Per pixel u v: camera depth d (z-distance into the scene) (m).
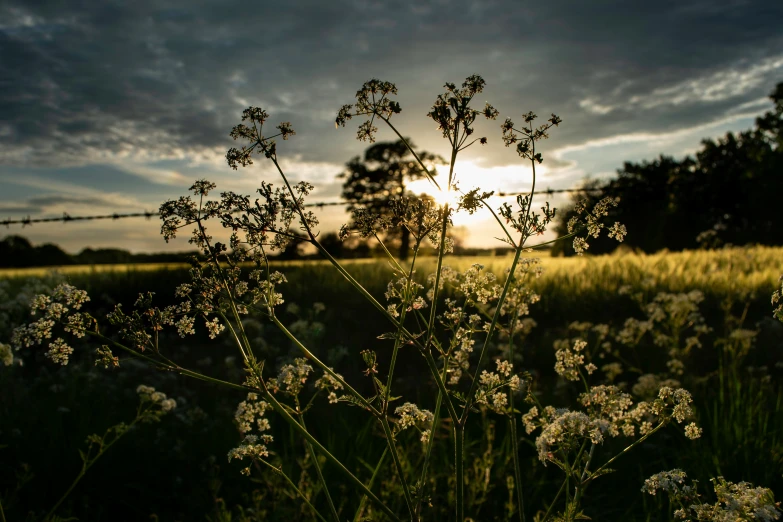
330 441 4.27
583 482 2.11
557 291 9.31
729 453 3.90
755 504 1.88
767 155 44.09
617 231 2.08
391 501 3.56
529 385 2.39
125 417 5.25
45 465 4.27
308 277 11.59
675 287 9.13
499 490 3.76
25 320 7.65
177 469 4.41
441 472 3.85
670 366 5.46
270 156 2.07
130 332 1.96
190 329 2.06
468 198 1.95
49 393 6.17
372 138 2.10
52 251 34.19
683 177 42.25
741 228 41.09
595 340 6.99
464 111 1.98
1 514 3.03
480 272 2.43
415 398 5.53
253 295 2.06
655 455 4.15
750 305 8.27
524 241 2.11
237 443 4.61
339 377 1.95
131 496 4.14
